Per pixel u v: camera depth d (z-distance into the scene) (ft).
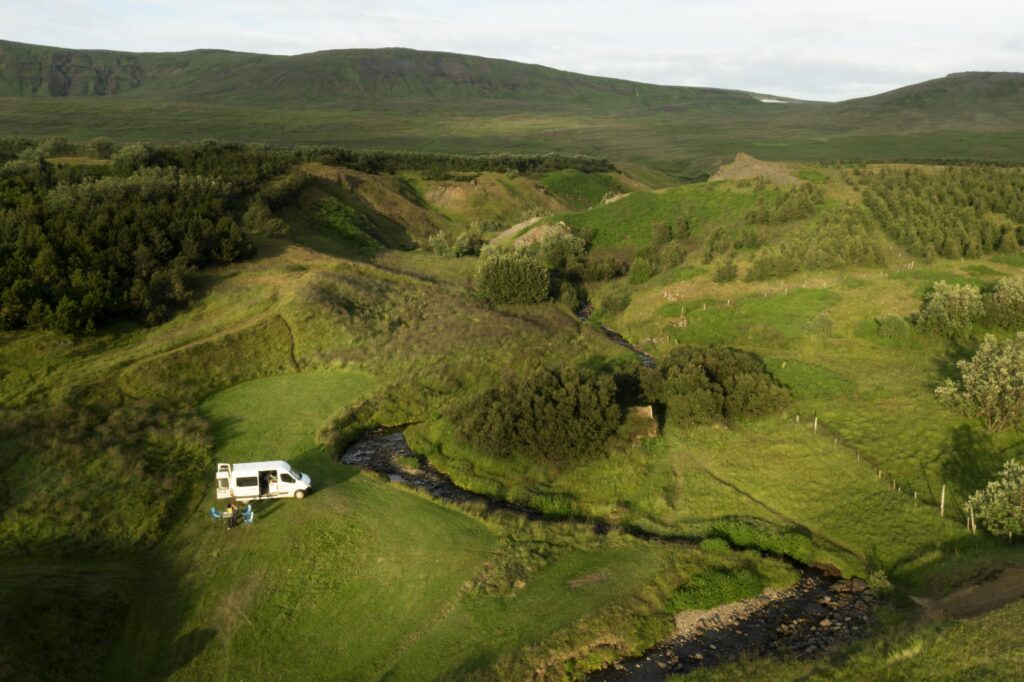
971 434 105.60
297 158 365.81
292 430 120.67
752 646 70.90
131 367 128.77
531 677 66.33
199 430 114.32
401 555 85.56
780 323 166.91
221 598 76.23
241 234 192.75
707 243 233.35
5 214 164.04
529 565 83.87
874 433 112.68
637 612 76.07
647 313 192.44
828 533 91.15
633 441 115.44
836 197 247.29
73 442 101.40
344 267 200.95
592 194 428.15
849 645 66.49
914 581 78.23
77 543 82.38
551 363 154.20
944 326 146.61
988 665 53.88
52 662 63.52
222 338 145.69
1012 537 80.48
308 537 87.61
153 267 163.63
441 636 71.77
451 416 124.16
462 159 457.27
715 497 101.09
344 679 66.13
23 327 133.49
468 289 213.66
